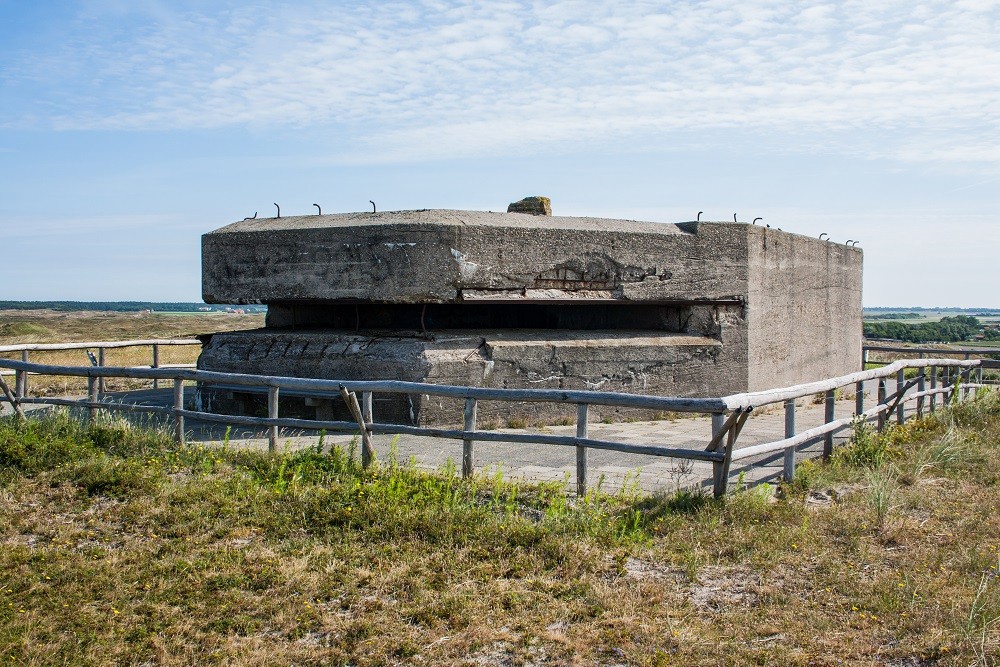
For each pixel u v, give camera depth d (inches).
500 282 416.8
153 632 185.3
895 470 312.5
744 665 168.4
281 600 199.9
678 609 193.6
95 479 283.4
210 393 453.4
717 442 257.0
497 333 438.3
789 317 560.1
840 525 250.4
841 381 332.2
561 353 438.9
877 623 186.1
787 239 551.8
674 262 469.4
